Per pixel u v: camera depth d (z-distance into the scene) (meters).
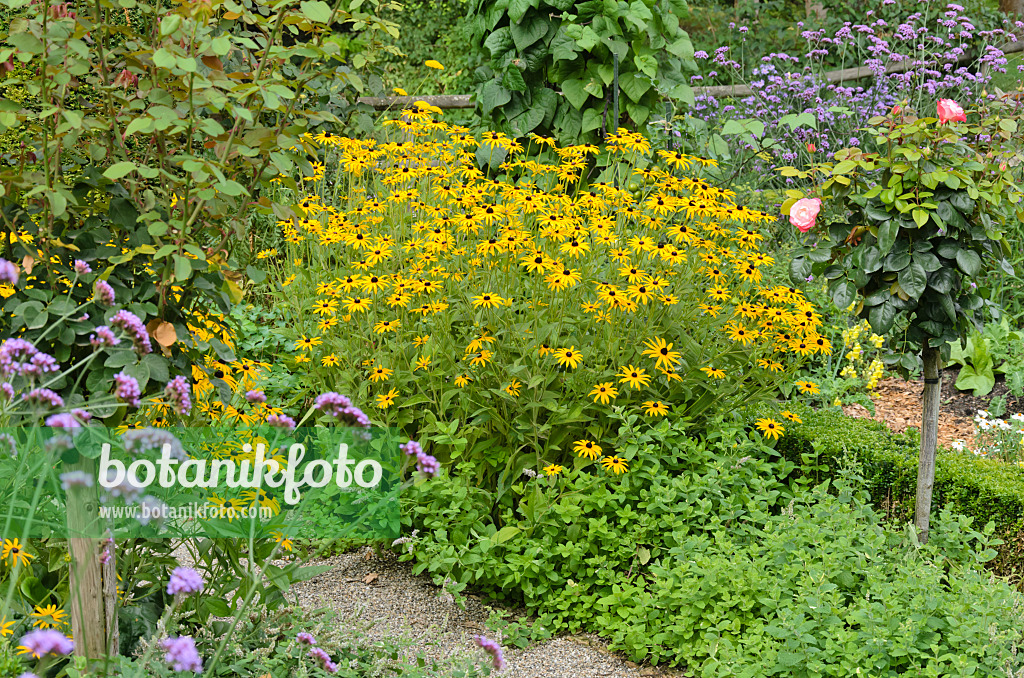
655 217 4.00
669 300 3.60
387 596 3.50
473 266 3.83
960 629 2.63
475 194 4.03
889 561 3.19
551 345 3.48
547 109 5.68
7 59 2.27
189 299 2.46
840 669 2.62
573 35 5.41
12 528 2.32
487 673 2.51
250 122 2.29
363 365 3.80
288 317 4.81
